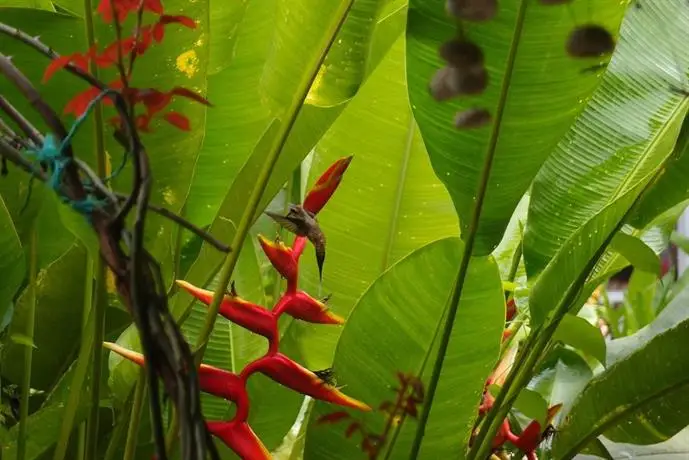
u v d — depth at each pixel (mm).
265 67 2408
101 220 1944
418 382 2434
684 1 2752
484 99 2314
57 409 2555
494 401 2602
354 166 2719
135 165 1922
